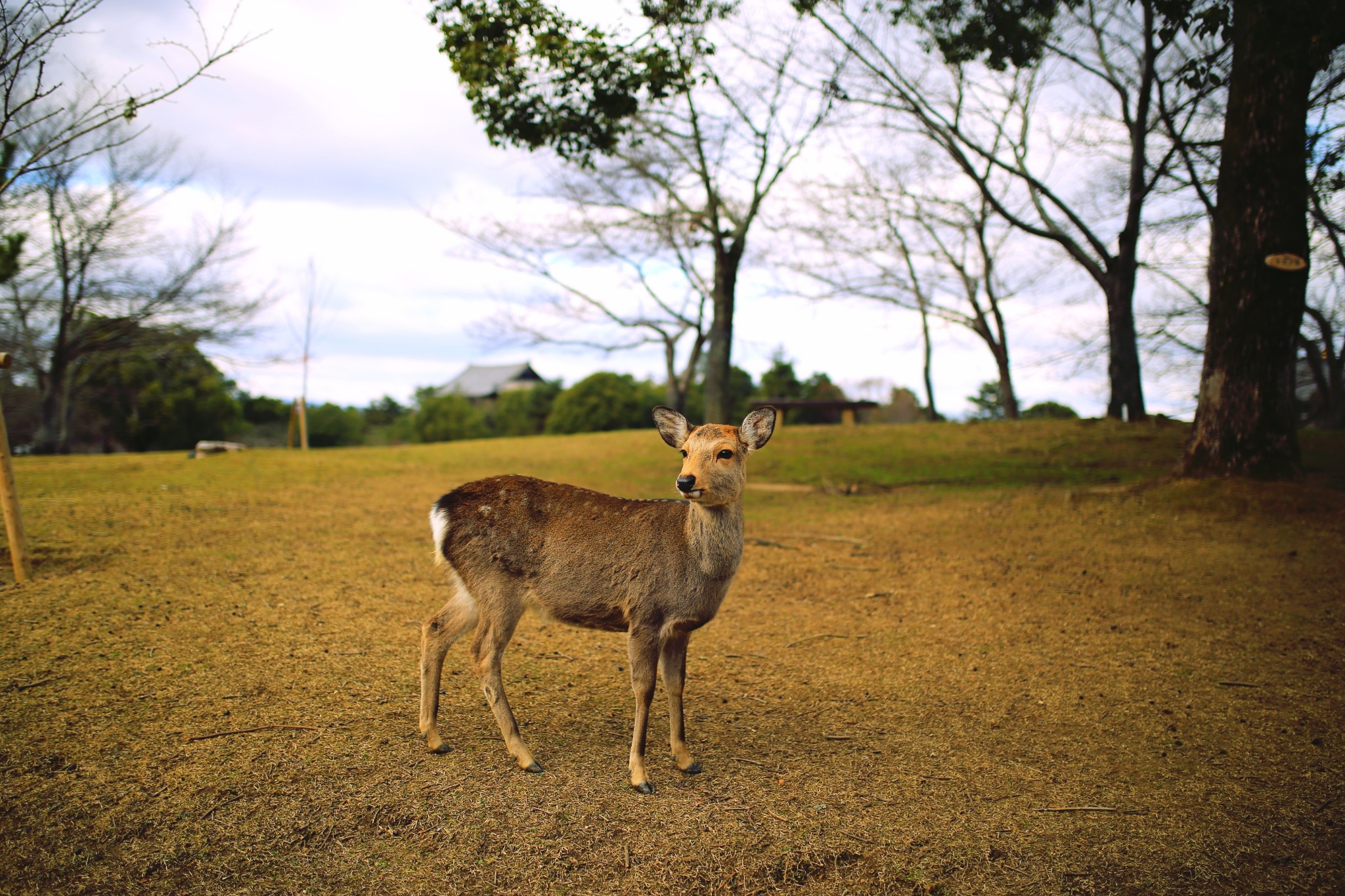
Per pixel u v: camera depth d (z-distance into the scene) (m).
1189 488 10.59
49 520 8.88
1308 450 15.20
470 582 4.39
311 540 8.91
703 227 21.81
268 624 6.15
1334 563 8.22
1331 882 3.53
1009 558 9.09
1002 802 4.15
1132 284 19.94
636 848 3.64
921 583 8.26
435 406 41.75
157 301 26.67
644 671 4.21
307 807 3.83
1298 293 10.52
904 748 4.75
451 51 9.99
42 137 21.02
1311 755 4.69
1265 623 6.88
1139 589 7.84
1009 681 5.79
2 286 23.61
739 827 3.83
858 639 6.66
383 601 6.95
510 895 3.33
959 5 12.76
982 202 27.20
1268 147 10.20
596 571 4.29
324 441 45.72
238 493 11.57
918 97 18.78
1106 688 5.67
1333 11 8.37
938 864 3.62
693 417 37.78
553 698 5.29
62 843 3.47
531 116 10.69
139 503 10.27
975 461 16.34
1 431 6.53
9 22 5.47
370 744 4.46
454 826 3.75
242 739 4.41
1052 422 20.34
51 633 5.63
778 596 7.85
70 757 4.12
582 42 10.14
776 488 14.74
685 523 4.30
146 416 33.47
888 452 17.78
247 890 3.28
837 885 3.48
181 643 5.66
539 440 22.47
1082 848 3.76
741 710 5.25
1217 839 3.84
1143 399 20.20
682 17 10.86
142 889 3.25
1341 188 10.60
